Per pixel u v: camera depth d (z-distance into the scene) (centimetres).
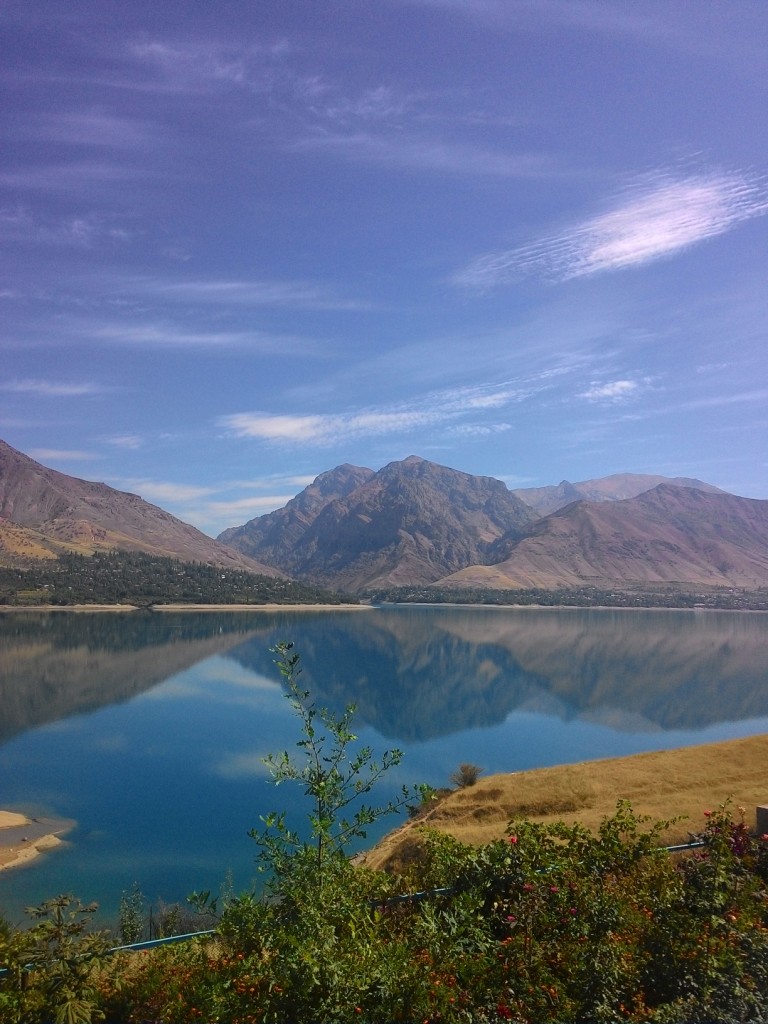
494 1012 656
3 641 15588
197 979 734
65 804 4844
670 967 722
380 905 902
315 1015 630
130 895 3256
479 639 19362
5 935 764
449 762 6275
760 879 908
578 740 7438
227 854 3859
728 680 12225
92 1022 720
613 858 966
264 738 7050
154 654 14438
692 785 2689
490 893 902
